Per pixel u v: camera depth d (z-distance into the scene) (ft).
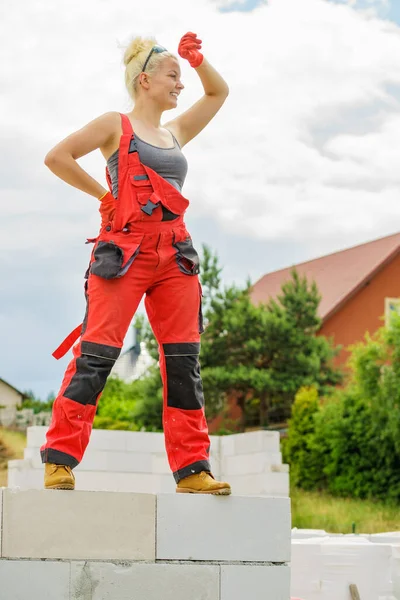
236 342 98.99
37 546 15.81
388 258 108.37
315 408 87.30
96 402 17.06
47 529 15.92
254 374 95.45
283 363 98.53
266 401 99.66
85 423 16.85
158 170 17.44
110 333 17.06
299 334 97.81
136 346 105.19
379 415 78.43
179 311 17.75
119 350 17.21
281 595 17.28
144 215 17.20
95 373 16.89
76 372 16.92
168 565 16.57
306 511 75.25
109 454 51.08
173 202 17.46
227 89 19.13
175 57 18.08
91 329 17.07
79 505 16.19
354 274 111.55
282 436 95.66
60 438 16.61
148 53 17.92
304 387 91.76
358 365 80.38
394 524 70.59
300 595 25.63
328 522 71.05
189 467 17.54
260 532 17.31
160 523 16.66
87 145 17.08
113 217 17.20
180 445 17.71
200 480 17.42
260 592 17.12
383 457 79.92
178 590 16.57
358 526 69.67
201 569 16.78
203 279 99.76
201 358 98.58
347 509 75.82
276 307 99.76
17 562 15.69
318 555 25.84
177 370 17.78
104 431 51.13
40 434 49.34
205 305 99.96
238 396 102.58
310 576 25.70
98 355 16.94
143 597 16.33
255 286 129.59
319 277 117.50
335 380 99.50
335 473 82.12
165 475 52.16
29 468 48.83
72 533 16.05
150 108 17.93
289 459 87.40
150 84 17.87
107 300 17.08
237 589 16.98
